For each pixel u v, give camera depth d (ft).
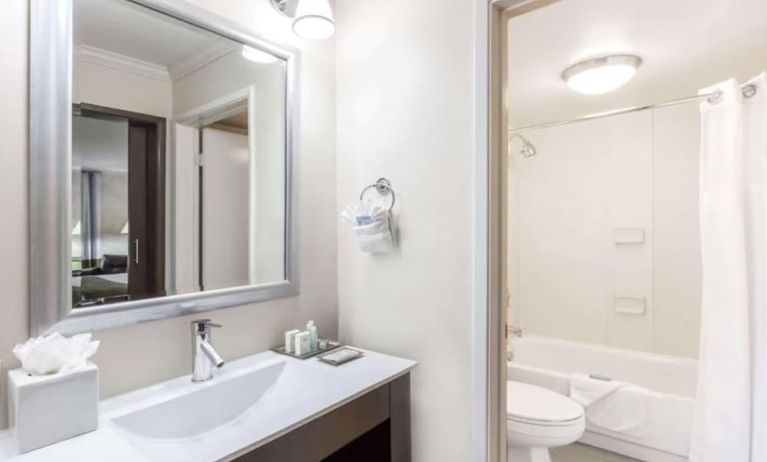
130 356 3.45
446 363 4.41
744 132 5.66
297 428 3.08
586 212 9.78
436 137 4.48
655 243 8.94
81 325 3.12
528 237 10.62
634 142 9.15
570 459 7.09
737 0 4.90
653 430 6.73
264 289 4.50
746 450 5.43
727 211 5.66
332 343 4.88
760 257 5.49
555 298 10.23
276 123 4.69
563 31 5.68
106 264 3.31
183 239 3.87
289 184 4.78
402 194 4.75
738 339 5.50
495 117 4.10
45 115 2.97
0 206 2.78
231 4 4.20
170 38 3.80
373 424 3.78
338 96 5.33
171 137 3.79
